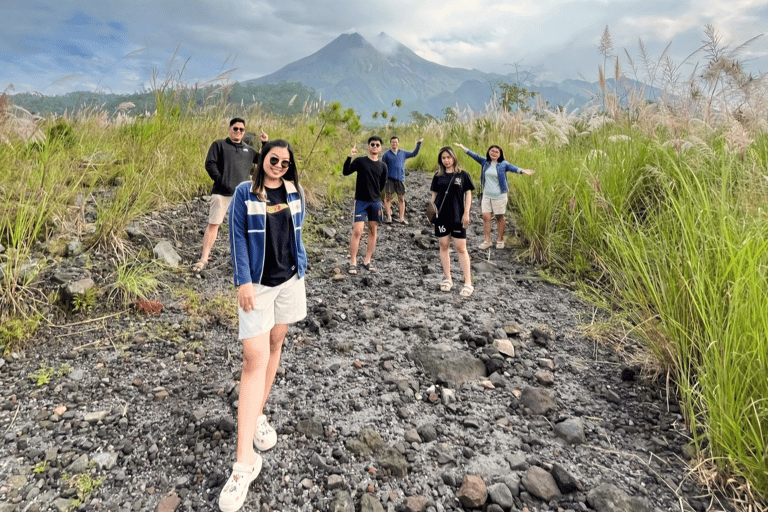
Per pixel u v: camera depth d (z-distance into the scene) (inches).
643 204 212.5
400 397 119.8
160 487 86.6
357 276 217.2
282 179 96.4
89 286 156.4
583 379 132.1
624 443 104.0
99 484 85.7
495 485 88.9
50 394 112.0
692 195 160.7
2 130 193.2
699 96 223.3
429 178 493.4
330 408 113.4
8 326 131.8
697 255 127.3
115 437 99.0
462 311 178.4
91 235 196.2
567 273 214.7
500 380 129.5
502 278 216.8
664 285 136.1
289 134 426.9
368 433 102.1
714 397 93.9
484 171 252.5
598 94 284.8
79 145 285.1
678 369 120.2
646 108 240.2
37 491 83.0
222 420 104.2
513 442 103.8
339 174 403.5
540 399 119.0
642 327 141.1
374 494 86.5
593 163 245.6
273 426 105.0
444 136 610.9
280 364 133.6
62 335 138.1
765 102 199.8
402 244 275.9
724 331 103.3
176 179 278.7
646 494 88.3
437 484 90.0
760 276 102.8
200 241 226.5
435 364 135.3
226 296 173.5
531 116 461.1
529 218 244.8
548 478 90.7
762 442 85.4
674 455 99.2
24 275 150.1
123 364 127.6
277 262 93.2
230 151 194.5
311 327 157.2
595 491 87.1
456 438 104.8
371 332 158.7
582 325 164.9
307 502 84.1
